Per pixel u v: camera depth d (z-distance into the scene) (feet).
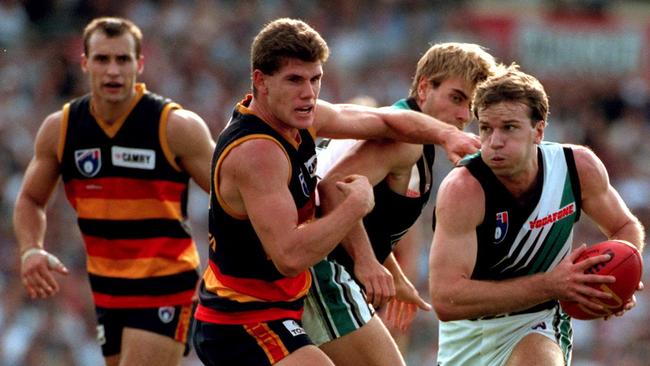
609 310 68.59
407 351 159.63
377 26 239.50
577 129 231.50
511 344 73.36
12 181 186.70
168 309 85.40
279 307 68.54
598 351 170.81
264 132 65.82
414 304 79.51
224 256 68.28
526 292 67.72
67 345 156.15
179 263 85.81
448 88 75.66
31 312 156.46
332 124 72.38
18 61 216.13
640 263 68.23
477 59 75.61
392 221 76.33
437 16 241.96
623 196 219.41
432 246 69.67
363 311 73.26
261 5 242.78
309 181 68.23
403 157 74.18
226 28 235.81
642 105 236.63
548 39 236.22
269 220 64.54
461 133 71.72
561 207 70.74
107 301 85.97
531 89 67.31
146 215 85.25
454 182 69.62
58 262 86.63
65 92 215.72
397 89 228.02
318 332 73.15
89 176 85.71
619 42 237.45
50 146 86.53
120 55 84.02
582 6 238.27
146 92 86.12
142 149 84.79
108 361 87.56
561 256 72.13
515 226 70.03
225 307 68.49
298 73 64.59
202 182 85.56
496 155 67.10
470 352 75.20
